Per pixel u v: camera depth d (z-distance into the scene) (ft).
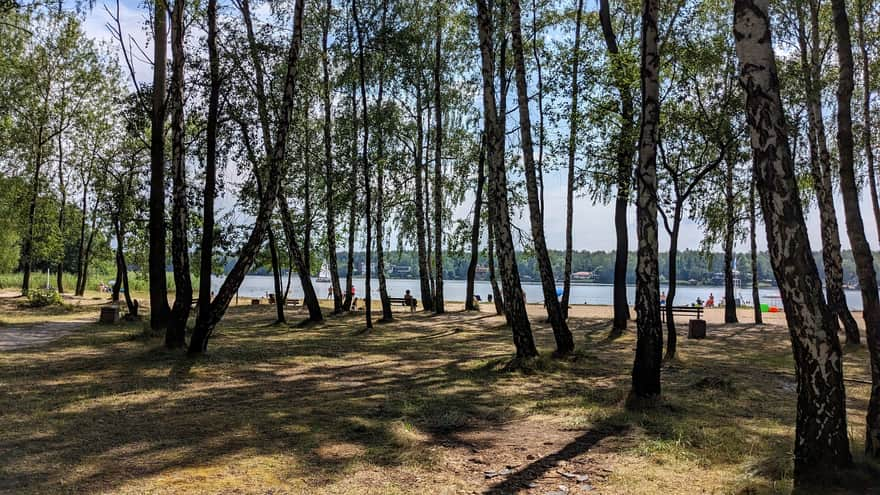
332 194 76.33
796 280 15.80
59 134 99.04
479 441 21.21
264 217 39.86
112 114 98.58
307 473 17.20
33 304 86.28
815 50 49.73
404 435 21.04
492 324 71.77
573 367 38.14
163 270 52.65
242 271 40.09
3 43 83.61
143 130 59.47
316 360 40.68
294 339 53.62
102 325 62.28
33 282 154.40
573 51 50.98
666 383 33.42
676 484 16.63
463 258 94.73
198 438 20.53
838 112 22.53
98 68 97.76
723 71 40.93
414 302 92.99
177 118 42.98
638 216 27.96
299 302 110.52
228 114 44.73
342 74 64.49
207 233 39.50
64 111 97.09
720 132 40.37
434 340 54.49
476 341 53.93
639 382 27.07
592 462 18.76
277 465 17.81
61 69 95.30
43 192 100.83
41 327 59.62
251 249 40.16
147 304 98.99
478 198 86.28
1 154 93.30
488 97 38.68
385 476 17.13
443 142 93.30
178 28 42.80
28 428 21.43
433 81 88.43
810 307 15.74
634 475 17.40
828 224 52.44
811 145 53.57
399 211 91.04
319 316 70.49
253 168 54.03
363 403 26.78
